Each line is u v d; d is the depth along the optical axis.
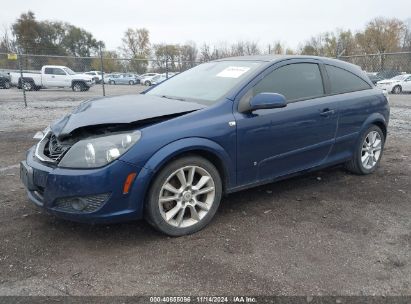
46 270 3.05
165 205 3.58
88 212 3.25
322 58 5.00
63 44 73.00
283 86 4.40
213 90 4.17
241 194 4.73
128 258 3.24
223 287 2.85
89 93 24.34
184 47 58.41
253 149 4.04
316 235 3.67
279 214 4.15
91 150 3.25
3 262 3.16
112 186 3.23
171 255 3.29
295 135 4.40
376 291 2.83
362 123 5.25
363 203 4.50
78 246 3.43
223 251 3.36
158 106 3.78
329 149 4.88
